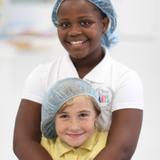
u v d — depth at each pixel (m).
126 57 4.33
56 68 1.37
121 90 1.31
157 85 3.64
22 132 1.33
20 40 4.78
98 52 1.36
